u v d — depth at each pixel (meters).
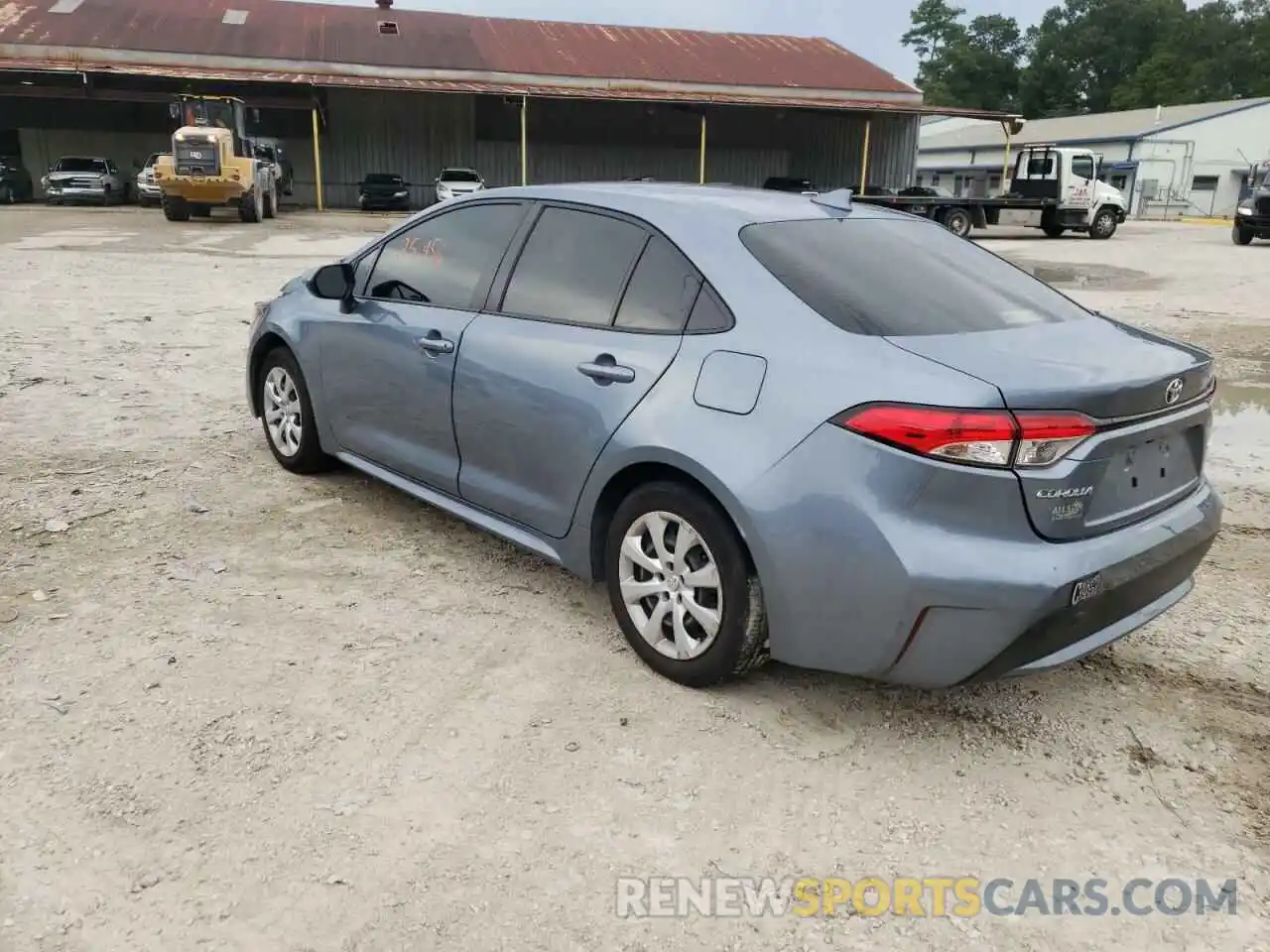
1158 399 2.81
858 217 3.68
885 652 2.75
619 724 3.04
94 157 35.06
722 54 42.91
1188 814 2.72
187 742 2.87
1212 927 2.32
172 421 6.18
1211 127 51.28
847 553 2.72
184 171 24.73
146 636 3.46
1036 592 2.57
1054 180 29.39
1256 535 4.85
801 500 2.79
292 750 2.85
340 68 35.88
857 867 2.49
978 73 101.25
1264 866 2.53
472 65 37.50
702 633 3.16
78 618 3.57
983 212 29.19
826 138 43.03
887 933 2.28
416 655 3.42
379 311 4.37
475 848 2.49
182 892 2.31
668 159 42.25
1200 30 92.69
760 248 3.21
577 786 2.74
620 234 3.52
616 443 3.23
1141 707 3.25
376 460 4.51
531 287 3.74
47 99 36.09
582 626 3.68
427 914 2.28
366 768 2.79
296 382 4.99
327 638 3.51
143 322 9.84
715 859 2.50
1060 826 2.66
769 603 2.93
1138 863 2.53
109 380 7.23
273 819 2.56
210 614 3.64
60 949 2.14
